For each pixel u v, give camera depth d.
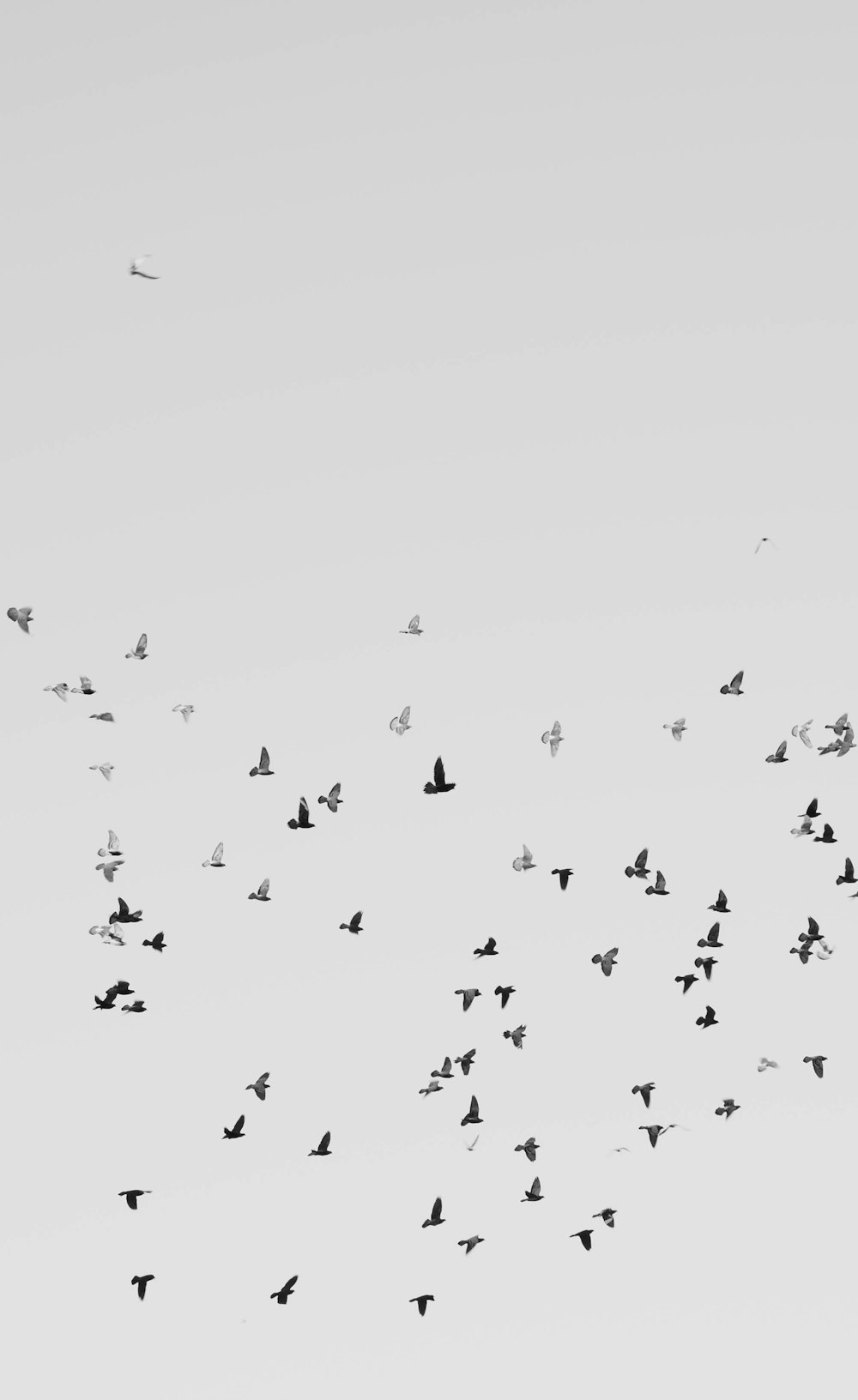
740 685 90.88
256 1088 97.56
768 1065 98.75
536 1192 102.62
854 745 90.06
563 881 91.38
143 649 87.94
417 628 91.69
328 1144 99.88
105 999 93.38
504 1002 98.06
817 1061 99.12
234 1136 98.12
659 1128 99.62
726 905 95.00
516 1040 97.38
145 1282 95.06
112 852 91.12
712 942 96.38
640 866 92.38
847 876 92.50
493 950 98.50
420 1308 101.19
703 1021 95.94
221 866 94.12
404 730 84.38
